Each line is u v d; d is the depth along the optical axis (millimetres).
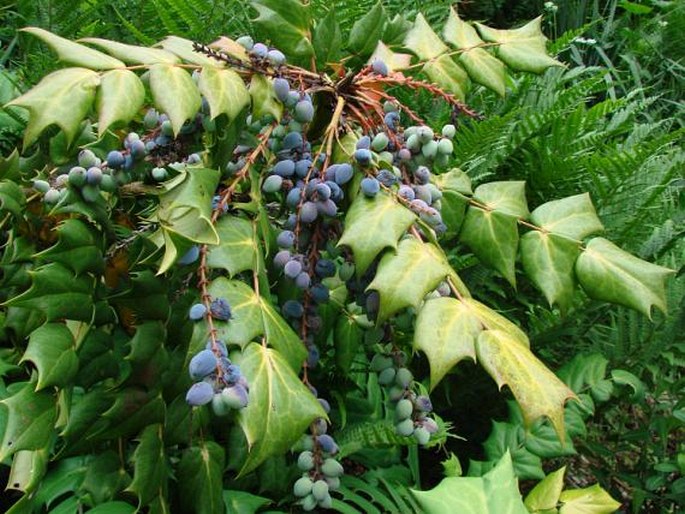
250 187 522
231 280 452
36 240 605
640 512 1021
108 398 530
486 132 924
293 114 507
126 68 448
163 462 527
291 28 563
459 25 652
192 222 448
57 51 437
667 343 950
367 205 463
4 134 862
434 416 795
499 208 588
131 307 484
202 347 418
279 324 452
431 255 445
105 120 421
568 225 578
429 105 1077
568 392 407
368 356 811
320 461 503
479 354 412
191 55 486
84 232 492
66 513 556
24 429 456
